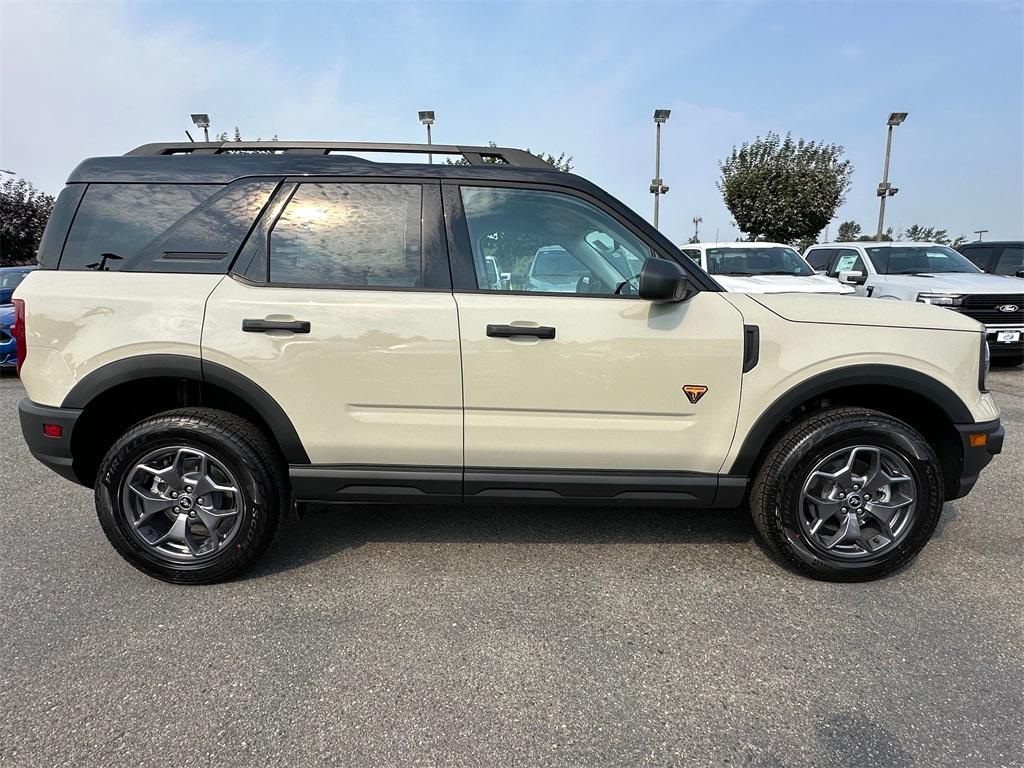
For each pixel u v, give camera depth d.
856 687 2.08
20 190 28.52
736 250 8.85
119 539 2.67
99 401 2.64
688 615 2.51
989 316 7.62
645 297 2.42
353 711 1.97
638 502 2.74
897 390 2.71
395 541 3.16
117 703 1.99
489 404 2.61
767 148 20.58
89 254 2.64
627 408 2.61
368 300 2.57
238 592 2.67
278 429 2.63
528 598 2.63
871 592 2.68
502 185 2.71
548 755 1.80
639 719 1.94
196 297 2.56
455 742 1.84
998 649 2.28
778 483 2.66
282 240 2.64
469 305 2.57
